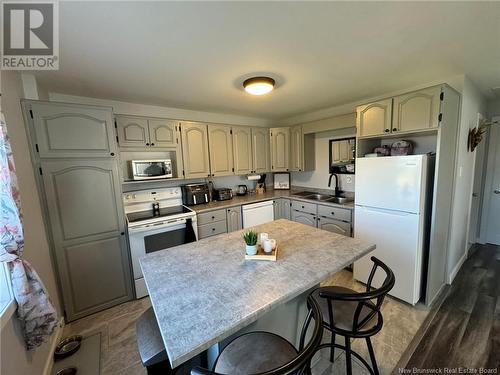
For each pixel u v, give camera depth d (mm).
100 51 1529
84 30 1286
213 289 1098
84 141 2029
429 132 2070
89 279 2146
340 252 1471
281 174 4375
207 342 784
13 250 1138
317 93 2623
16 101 1668
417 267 2051
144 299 2422
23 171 1621
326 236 1766
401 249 2098
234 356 991
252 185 4227
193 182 3445
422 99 1964
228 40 1445
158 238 2541
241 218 3348
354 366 1521
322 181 3795
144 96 2576
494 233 3389
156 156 3061
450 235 2389
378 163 2182
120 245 2299
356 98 2855
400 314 2010
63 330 1973
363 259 2443
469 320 1908
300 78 2137
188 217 2732
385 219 2180
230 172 3500
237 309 945
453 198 2340
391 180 2104
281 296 1024
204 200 3307
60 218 1970
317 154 3824
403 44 1548
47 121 1869
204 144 3197
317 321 860
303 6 1137
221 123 3436
